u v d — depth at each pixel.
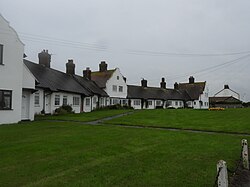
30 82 26.05
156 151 11.08
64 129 18.36
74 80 44.59
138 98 61.28
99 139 13.95
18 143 12.37
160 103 66.88
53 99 33.97
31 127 19.47
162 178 7.46
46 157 9.67
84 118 27.39
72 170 8.05
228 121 24.69
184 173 7.97
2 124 21.69
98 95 48.41
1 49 22.14
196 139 14.80
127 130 18.31
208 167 8.73
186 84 81.19
